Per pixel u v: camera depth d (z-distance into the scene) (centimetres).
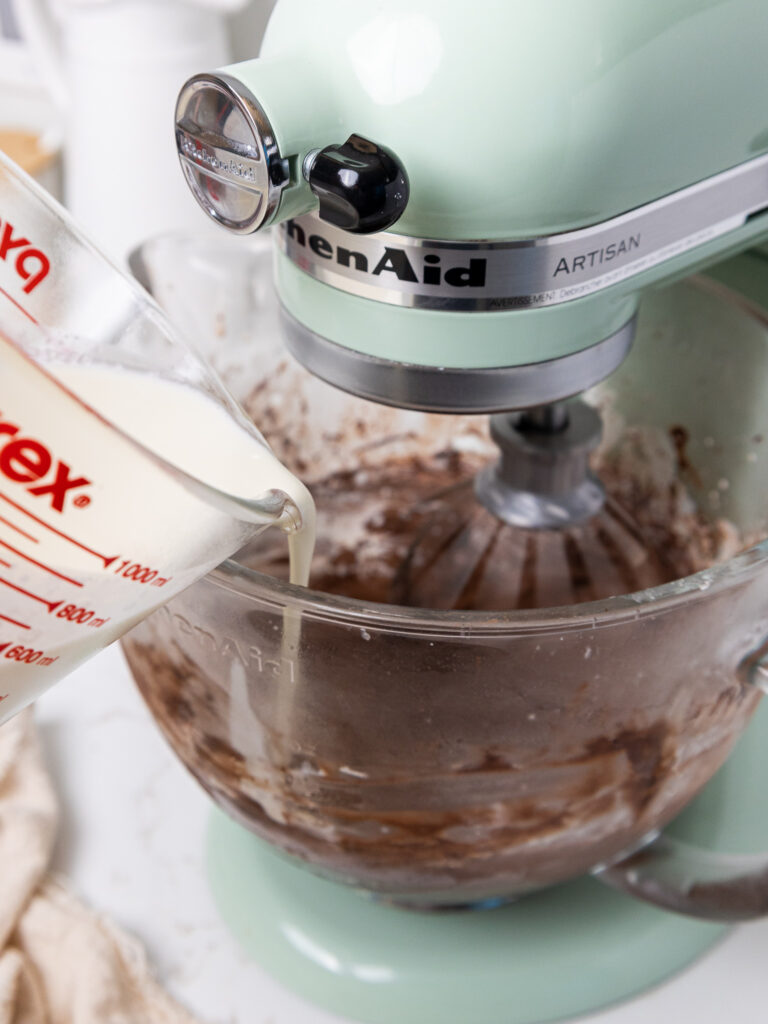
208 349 74
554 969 67
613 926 68
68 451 42
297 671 54
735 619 55
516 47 49
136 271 69
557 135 49
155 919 72
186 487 44
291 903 69
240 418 53
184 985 69
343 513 83
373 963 67
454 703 53
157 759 80
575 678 53
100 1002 66
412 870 60
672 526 79
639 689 55
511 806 57
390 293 52
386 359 54
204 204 52
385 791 57
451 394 54
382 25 49
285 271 56
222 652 55
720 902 65
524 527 68
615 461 80
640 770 58
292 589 52
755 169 56
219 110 50
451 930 68
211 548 47
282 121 49
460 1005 67
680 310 71
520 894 67
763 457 70
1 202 48
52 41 107
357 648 52
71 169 106
